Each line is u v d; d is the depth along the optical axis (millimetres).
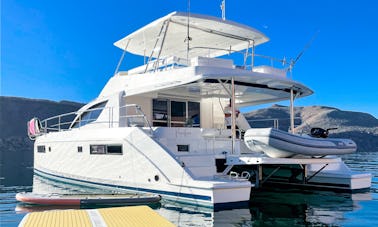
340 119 176125
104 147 11062
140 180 9812
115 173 10617
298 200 9578
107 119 12078
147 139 9703
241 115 14047
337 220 7250
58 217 6156
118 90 12938
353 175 10594
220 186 8086
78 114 13984
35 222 5766
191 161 9570
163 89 11172
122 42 13844
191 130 10922
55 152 13859
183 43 13961
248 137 10055
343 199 9648
